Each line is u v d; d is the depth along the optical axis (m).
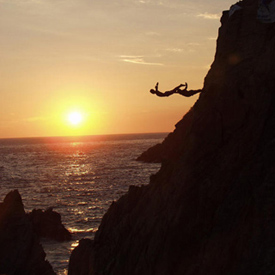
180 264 15.34
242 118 16.56
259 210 13.05
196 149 17.08
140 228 18.88
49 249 44.06
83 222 56.72
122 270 18.52
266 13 17.55
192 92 16.56
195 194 16.06
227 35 19.28
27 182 104.56
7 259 30.78
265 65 16.30
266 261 12.02
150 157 156.62
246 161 15.20
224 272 13.09
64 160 182.12
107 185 93.88
